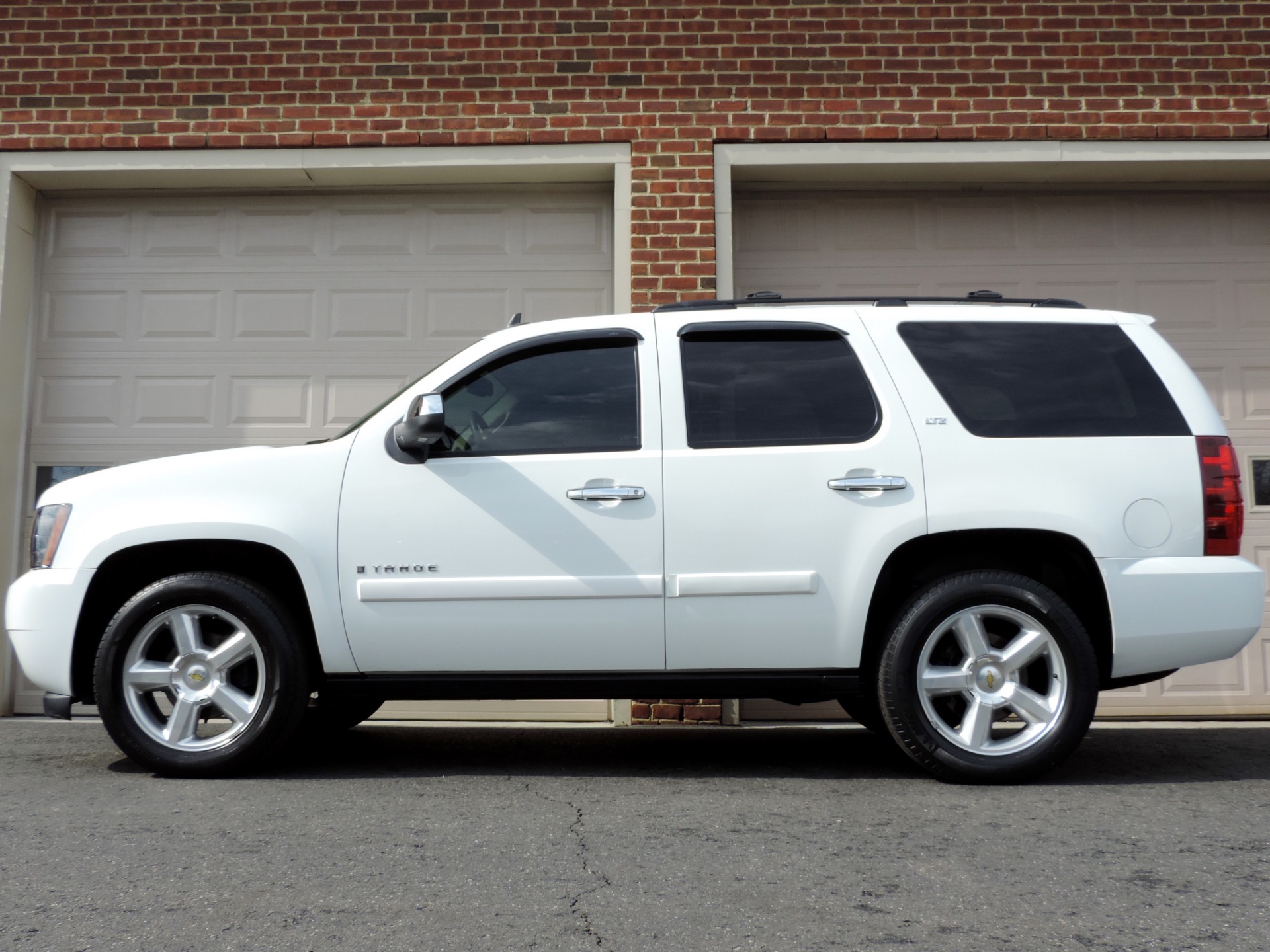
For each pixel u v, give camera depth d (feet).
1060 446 14.32
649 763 16.03
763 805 12.89
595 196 24.61
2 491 23.26
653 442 14.52
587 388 14.94
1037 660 14.49
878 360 14.82
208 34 24.03
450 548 14.37
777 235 24.63
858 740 18.98
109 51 24.03
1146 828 11.75
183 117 23.80
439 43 23.93
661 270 23.20
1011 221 24.59
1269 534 23.35
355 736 19.11
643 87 23.76
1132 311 24.29
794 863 10.39
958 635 14.07
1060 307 15.62
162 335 24.22
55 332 24.30
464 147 23.67
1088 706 13.91
